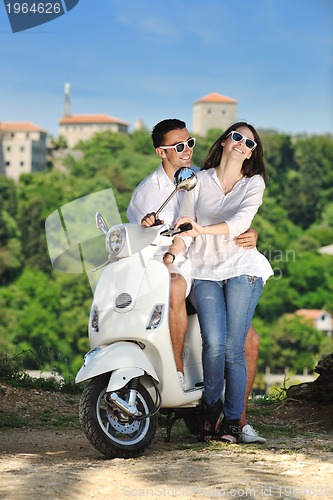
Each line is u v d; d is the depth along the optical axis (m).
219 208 6.50
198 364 6.47
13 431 7.69
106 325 6.04
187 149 6.80
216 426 6.49
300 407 8.52
